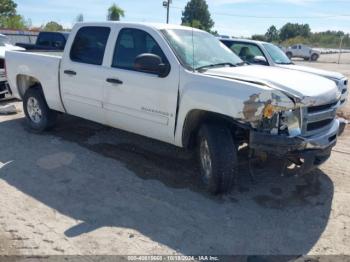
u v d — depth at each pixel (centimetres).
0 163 525
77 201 424
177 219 392
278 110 386
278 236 367
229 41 991
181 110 446
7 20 4372
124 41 518
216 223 387
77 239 352
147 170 511
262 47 942
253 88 390
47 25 4366
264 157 433
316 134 418
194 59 471
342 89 860
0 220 379
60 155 558
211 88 415
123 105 511
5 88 879
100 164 528
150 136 504
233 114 397
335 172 523
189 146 471
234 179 428
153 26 495
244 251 343
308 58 4184
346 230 380
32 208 406
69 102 592
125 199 431
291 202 435
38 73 630
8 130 676
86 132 664
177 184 473
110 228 372
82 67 557
